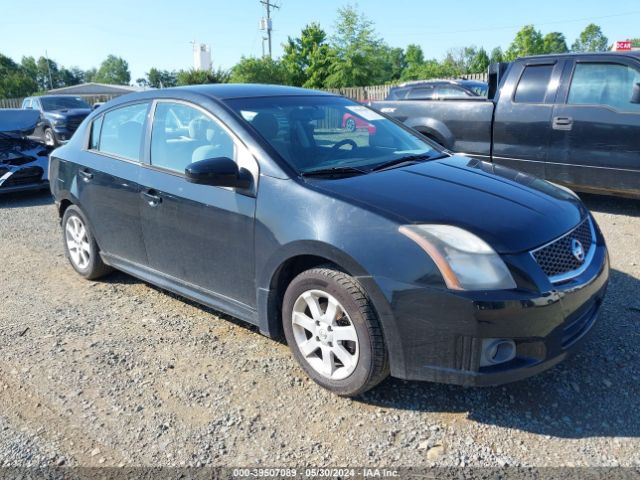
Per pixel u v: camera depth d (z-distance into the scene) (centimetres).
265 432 286
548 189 349
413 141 420
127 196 418
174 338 389
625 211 680
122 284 498
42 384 337
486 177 348
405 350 279
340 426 288
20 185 908
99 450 277
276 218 317
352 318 291
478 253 267
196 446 278
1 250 626
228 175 326
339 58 3903
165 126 402
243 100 384
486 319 260
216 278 366
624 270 484
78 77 13738
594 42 8256
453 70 5134
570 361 339
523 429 281
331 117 399
